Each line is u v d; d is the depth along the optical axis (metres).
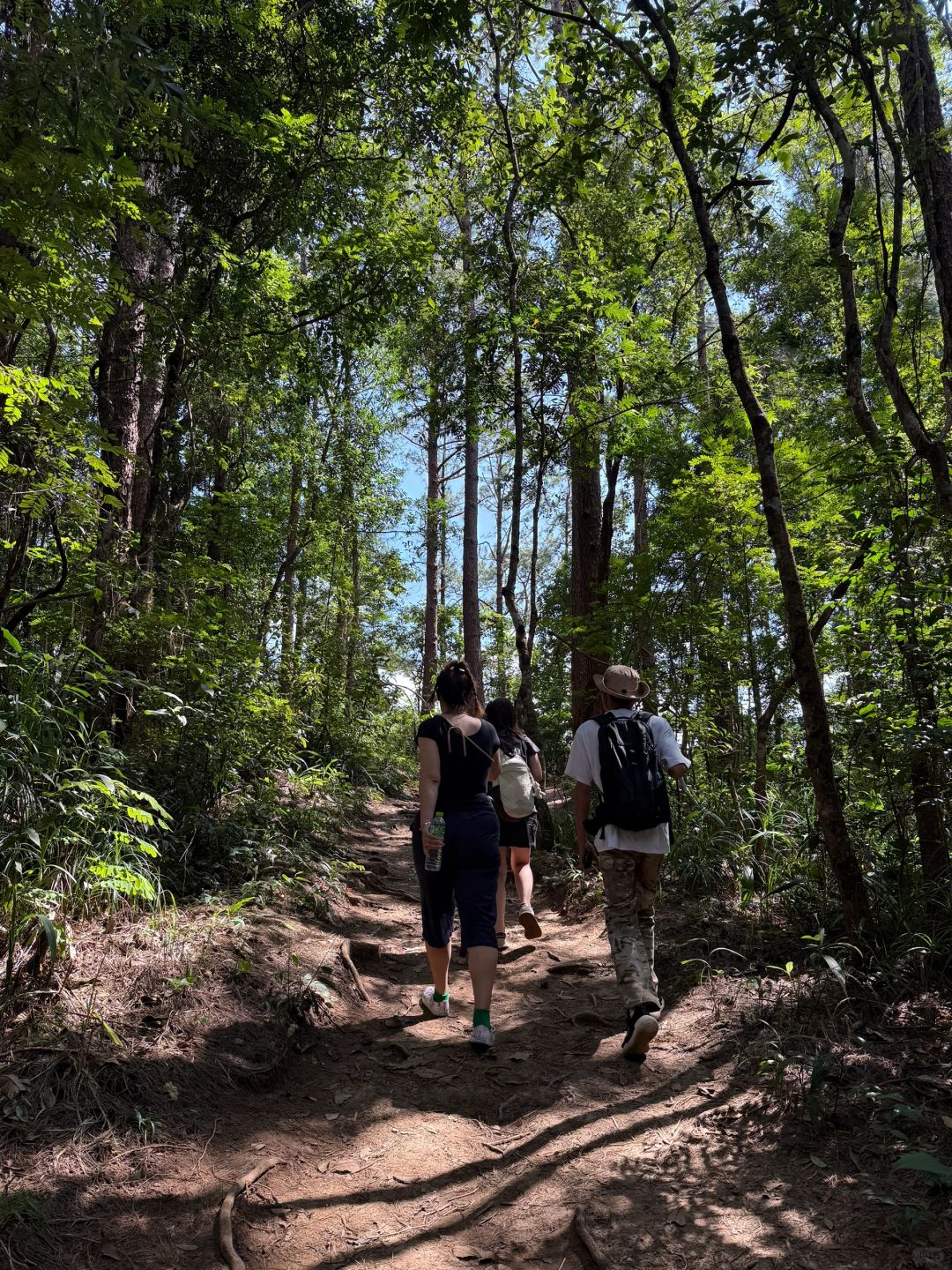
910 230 7.70
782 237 13.16
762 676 7.00
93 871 3.67
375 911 6.34
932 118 5.04
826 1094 2.93
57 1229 2.32
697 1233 2.40
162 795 5.64
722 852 5.88
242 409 9.99
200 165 6.95
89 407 4.95
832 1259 2.21
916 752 3.89
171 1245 2.37
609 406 9.52
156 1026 3.36
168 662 5.85
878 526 4.45
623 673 4.14
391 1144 3.05
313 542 15.08
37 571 5.95
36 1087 2.78
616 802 3.73
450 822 4.00
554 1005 4.42
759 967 4.15
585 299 8.95
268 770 7.50
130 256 6.80
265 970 4.15
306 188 8.00
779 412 10.39
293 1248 2.45
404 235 8.55
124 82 2.91
